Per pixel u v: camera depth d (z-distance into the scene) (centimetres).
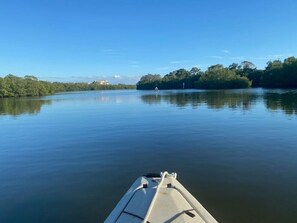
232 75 11988
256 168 1104
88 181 1025
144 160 1256
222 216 745
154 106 4059
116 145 1555
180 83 16612
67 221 752
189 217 564
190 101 4750
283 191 887
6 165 1262
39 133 2061
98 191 934
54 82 18862
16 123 2686
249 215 746
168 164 1188
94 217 769
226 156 1275
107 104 4975
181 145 1501
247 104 3656
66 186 987
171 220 551
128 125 2258
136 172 1105
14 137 1934
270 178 996
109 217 593
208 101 4541
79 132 2027
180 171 1098
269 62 11769
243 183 958
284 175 1021
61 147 1567
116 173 1099
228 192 891
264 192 883
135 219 566
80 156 1364
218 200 838
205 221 556
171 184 712
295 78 9150
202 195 874
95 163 1238
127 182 1004
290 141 1507
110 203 846
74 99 7525
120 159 1284
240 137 1645
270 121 2173
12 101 7275
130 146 1519
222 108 3291
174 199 631
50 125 2462
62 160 1307
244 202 820
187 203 629
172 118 2583
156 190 656
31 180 1059
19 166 1241
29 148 1578
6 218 777
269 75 10281
